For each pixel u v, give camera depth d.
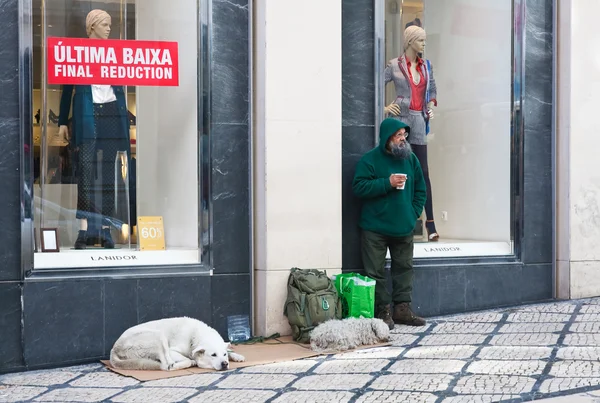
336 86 9.44
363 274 9.86
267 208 9.05
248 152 9.20
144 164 9.13
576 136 10.98
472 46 11.48
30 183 8.27
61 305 8.34
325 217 9.38
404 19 10.63
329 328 8.46
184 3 9.09
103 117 8.97
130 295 8.62
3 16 8.18
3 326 8.14
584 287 11.11
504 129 11.02
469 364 7.61
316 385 7.04
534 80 10.98
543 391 6.62
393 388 6.84
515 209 10.87
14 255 8.21
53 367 8.29
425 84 10.91
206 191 9.00
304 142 9.25
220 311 9.07
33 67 8.39
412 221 9.55
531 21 10.95
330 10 9.38
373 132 9.98
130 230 9.05
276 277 9.11
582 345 8.23
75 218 8.75
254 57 9.26
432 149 11.07
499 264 10.68
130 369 7.91
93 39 8.88
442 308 10.28
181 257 9.02
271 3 9.04
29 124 8.27
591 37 11.09
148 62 9.13
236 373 7.61
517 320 9.66
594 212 11.16
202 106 8.98
